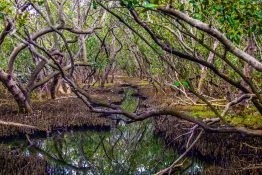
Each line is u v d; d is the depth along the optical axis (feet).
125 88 114.73
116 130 54.08
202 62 14.66
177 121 45.29
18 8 30.04
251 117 36.22
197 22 12.60
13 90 48.49
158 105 61.57
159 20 26.73
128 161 39.47
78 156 41.47
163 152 39.06
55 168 35.50
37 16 55.62
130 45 90.17
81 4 56.59
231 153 32.53
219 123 32.55
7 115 48.24
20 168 28.96
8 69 47.19
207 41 40.34
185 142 37.70
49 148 43.73
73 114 52.54
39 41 64.80
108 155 42.01
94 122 51.01
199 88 40.42
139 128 56.13
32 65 70.08
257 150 31.40
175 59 49.16
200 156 35.47
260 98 14.57
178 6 13.78
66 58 61.82
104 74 97.30
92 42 72.23
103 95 81.97
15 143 42.34
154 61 67.92
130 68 149.38
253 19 15.53
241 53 12.75
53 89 66.33
